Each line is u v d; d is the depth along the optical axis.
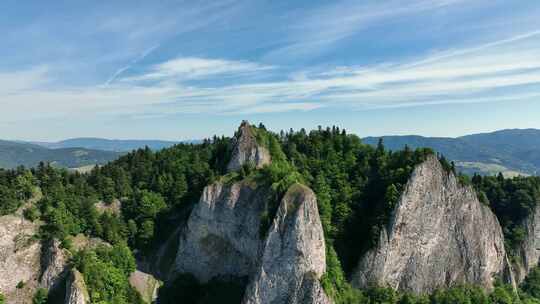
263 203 114.75
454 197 130.12
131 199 136.50
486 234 136.38
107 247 119.06
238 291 112.56
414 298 118.81
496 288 133.25
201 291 118.81
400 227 118.88
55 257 110.12
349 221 125.12
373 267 115.25
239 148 131.00
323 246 106.62
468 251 131.62
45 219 117.56
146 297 116.50
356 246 121.25
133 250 129.25
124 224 130.12
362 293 113.56
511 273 140.38
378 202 124.88
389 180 127.50
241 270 117.75
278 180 115.88
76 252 113.44
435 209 125.69
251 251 115.25
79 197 127.88
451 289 126.31
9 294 105.75
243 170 124.25
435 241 125.94
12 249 110.06
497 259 139.88
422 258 123.44
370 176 136.88
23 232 113.12
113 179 141.50
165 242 132.50
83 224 122.00
